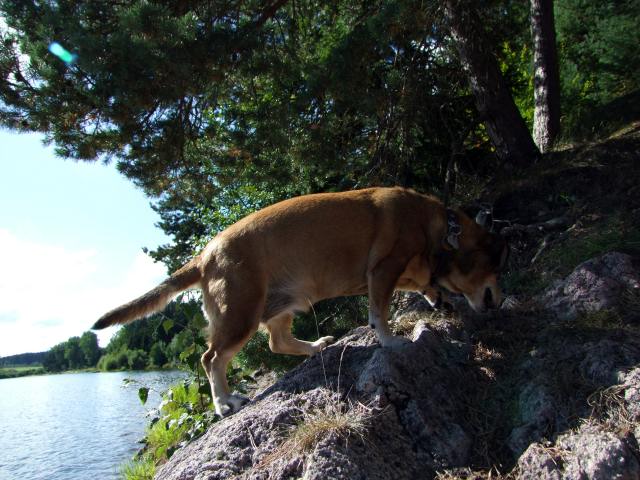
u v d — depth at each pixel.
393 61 2.47
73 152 2.24
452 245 1.38
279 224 1.30
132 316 1.34
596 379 1.05
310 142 2.43
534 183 2.16
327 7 2.79
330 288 1.33
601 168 2.05
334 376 1.20
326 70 2.14
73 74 1.97
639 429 0.91
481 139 3.13
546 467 0.91
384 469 0.97
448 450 1.02
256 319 1.27
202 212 3.49
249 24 2.22
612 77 4.14
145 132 2.25
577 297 1.33
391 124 2.42
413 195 1.40
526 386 1.10
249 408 1.20
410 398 1.09
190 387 2.18
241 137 2.40
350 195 1.35
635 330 1.16
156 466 1.96
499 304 1.43
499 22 3.04
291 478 0.96
